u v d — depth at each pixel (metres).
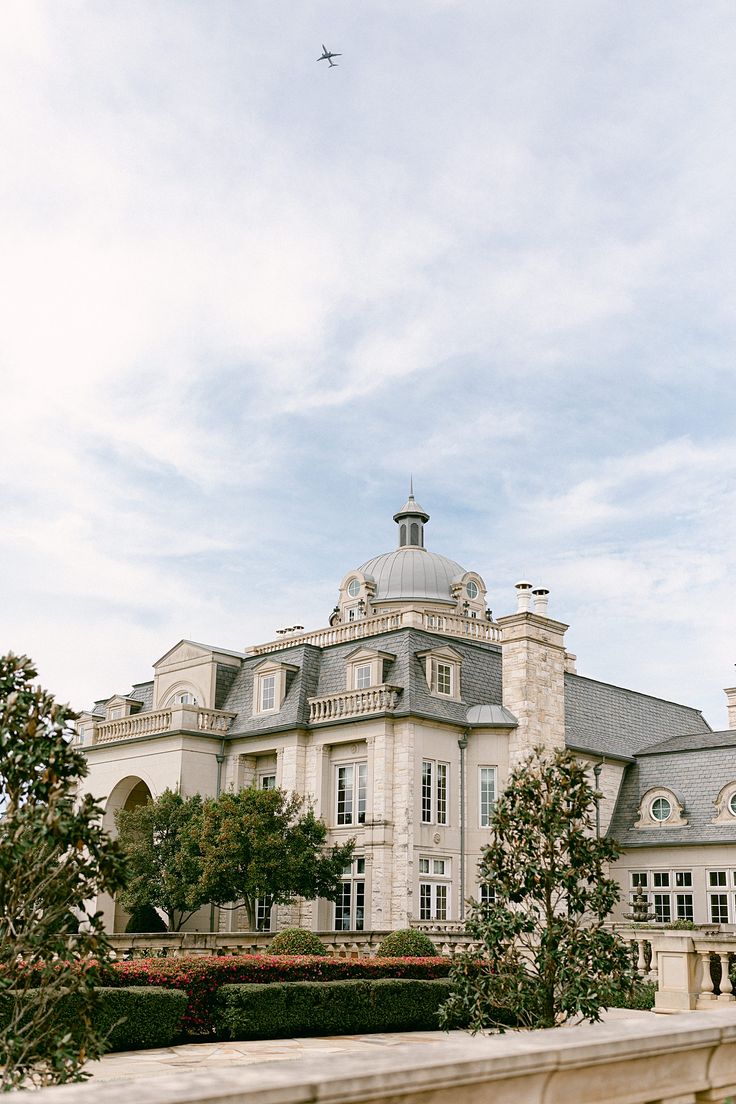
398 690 39.19
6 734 10.27
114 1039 16.16
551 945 14.64
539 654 41.50
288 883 34.97
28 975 10.28
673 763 43.59
